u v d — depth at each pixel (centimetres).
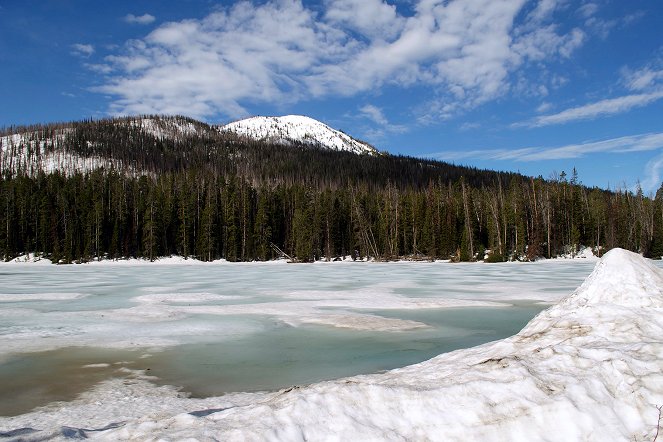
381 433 470
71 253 6838
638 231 7194
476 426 483
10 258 7062
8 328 1533
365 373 1041
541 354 626
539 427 483
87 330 1508
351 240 7794
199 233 7606
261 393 896
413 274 4134
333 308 1997
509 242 7275
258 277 3919
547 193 7131
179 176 9412
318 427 472
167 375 1019
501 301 2203
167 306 2047
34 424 725
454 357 841
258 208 8212
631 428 487
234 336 1430
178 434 457
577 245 7081
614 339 704
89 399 855
